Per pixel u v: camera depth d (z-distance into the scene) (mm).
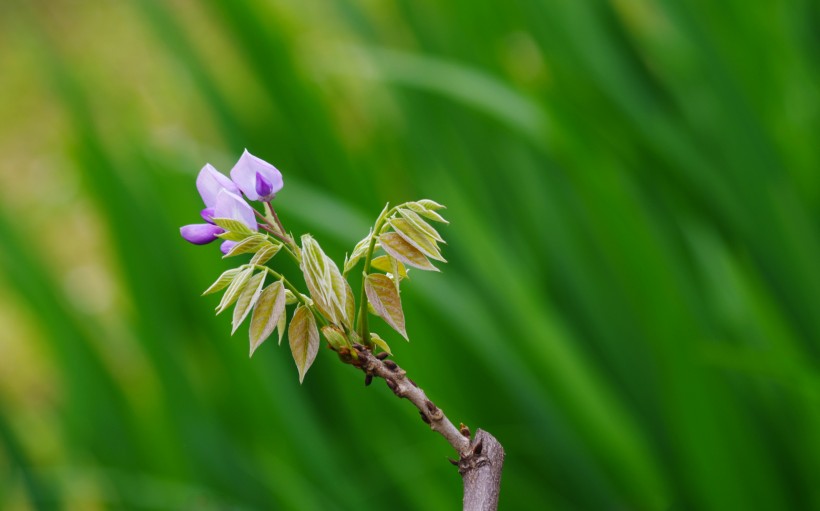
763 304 2324
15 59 7516
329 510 2391
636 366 2516
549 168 2701
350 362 1316
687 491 2270
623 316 2529
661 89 2938
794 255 2496
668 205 2680
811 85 2805
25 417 3148
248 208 1333
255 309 1320
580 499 2330
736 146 2555
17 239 2695
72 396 2699
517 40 2998
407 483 2391
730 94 2562
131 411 2699
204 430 2516
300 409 2465
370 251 1330
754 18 2859
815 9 2887
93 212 2789
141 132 2779
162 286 2617
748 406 2418
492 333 2262
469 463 1314
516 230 2771
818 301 2471
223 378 2664
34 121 6891
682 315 2143
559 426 2266
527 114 2479
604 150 2592
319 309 1315
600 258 2598
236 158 2779
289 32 2953
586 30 2906
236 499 2482
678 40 2896
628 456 2234
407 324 2482
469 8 2941
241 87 2980
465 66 2902
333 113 2889
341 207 2375
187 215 2613
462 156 2834
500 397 2543
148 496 2506
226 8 2729
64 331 2686
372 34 3041
